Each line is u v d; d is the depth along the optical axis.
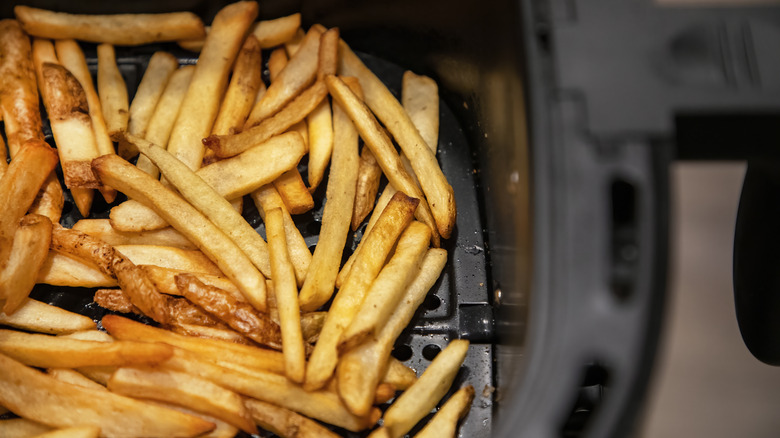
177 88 0.52
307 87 0.52
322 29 0.54
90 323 0.46
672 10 0.41
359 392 0.43
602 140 0.39
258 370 0.44
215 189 0.48
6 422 0.44
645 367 0.37
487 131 0.50
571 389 0.37
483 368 0.47
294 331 0.44
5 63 0.52
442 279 0.49
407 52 0.55
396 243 0.47
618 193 0.40
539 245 0.39
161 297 0.45
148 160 0.49
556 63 0.40
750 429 0.64
